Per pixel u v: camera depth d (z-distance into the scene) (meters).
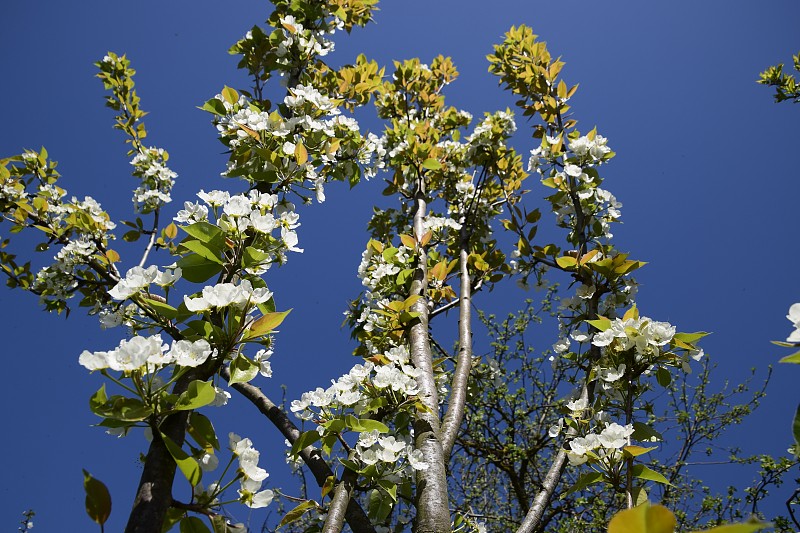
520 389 6.45
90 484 1.21
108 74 5.18
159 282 1.81
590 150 4.01
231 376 1.67
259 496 1.55
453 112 6.17
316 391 2.93
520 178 5.40
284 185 2.79
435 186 5.69
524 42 5.05
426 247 4.82
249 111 2.90
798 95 6.10
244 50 3.68
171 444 1.35
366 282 4.27
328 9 4.13
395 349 3.39
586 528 4.98
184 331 1.82
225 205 2.07
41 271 3.95
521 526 2.65
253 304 1.78
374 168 3.80
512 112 5.28
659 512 0.74
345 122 3.57
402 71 6.04
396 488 2.76
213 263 2.01
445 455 2.88
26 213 4.05
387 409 2.96
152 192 4.40
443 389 4.02
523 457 5.80
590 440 2.31
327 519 2.30
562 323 3.52
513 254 4.38
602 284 3.45
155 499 1.29
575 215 4.07
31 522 4.81
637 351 2.70
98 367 1.40
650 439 2.57
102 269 3.85
